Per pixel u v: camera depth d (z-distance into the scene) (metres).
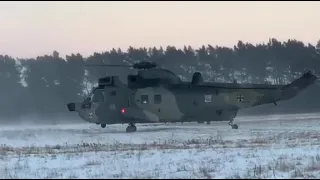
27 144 89.75
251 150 65.31
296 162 52.66
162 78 119.31
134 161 56.69
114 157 60.97
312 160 53.09
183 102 117.62
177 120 119.62
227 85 122.50
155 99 116.88
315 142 75.88
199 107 118.69
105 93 117.38
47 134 110.69
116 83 118.69
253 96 122.69
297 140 80.88
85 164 55.41
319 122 137.00
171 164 53.81
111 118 117.50
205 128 122.31
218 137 92.44
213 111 120.06
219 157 58.72
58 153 68.12
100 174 47.31
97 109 117.50
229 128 120.44
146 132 112.12
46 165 55.16
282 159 55.25
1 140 98.75
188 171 48.44
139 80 119.31
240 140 85.25
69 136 104.81
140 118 117.44
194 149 68.94
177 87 118.94
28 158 61.78
